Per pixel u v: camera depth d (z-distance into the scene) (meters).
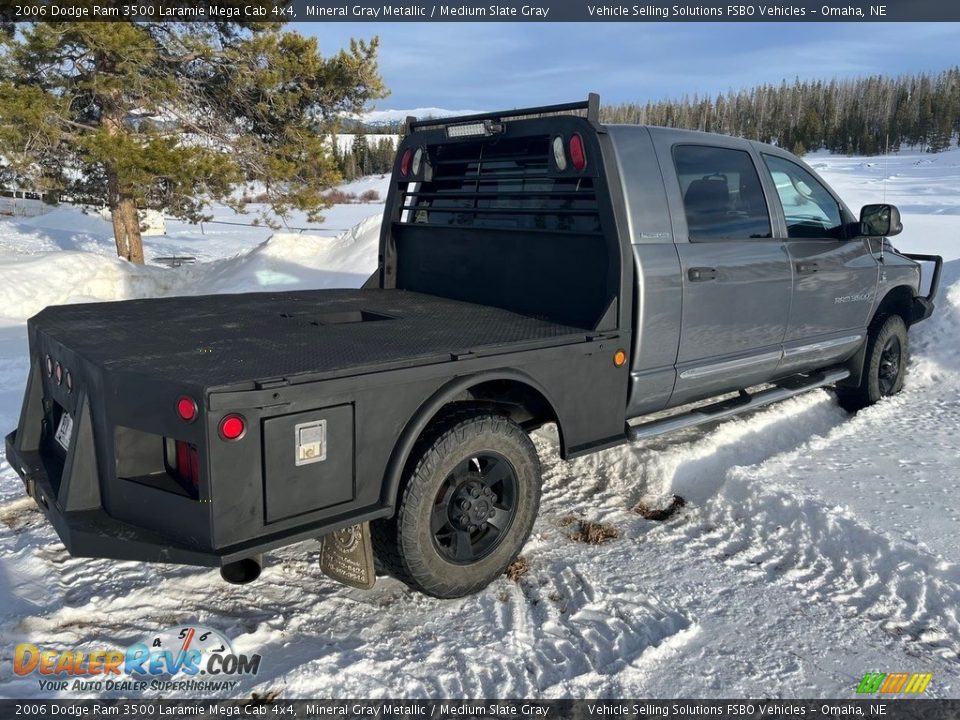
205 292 14.94
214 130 19.05
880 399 6.03
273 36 17.92
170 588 3.38
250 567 2.75
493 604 3.32
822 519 3.88
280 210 19.69
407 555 3.08
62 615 3.12
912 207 29.52
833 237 5.24
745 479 4.31
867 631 3.15
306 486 2.73
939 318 7.07
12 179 18.58
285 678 2.75
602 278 3.89
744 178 4.59
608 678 2.83
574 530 4.05
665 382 4.11
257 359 2.89
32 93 15.52
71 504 2.79
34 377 3.55
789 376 5.50
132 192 16.72
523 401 3.68
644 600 3.36
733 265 4.34
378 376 2.85
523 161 4.30
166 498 2.63
